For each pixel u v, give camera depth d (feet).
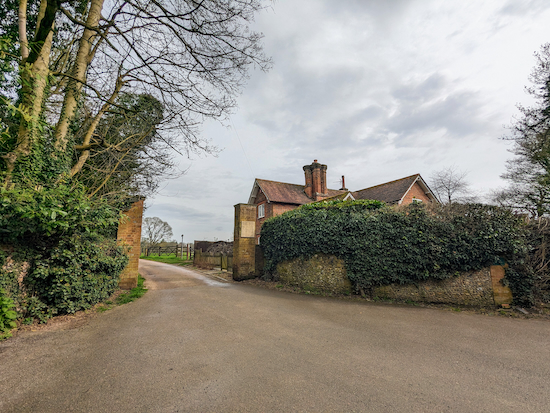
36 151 20.63
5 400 8.93
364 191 72.74
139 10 23.20
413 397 9.35
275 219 39.91
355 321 19.42
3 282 15.62
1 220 15.84
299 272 34.63
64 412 8.31
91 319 19.44
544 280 22.65
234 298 27.78
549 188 42.93
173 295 29.45
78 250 20.04
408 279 26.35
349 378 10.72
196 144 29.81
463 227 24.91
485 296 23.57
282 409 8.55
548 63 39.40
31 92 20.61
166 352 13.35
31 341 14.62
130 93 30.60
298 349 13.84
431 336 16.10
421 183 64.49
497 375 11.10
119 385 10.04
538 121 41.34
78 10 28.94
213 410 8.48
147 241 152.56
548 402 9.11
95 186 31.48
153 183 35.09
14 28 26.68
